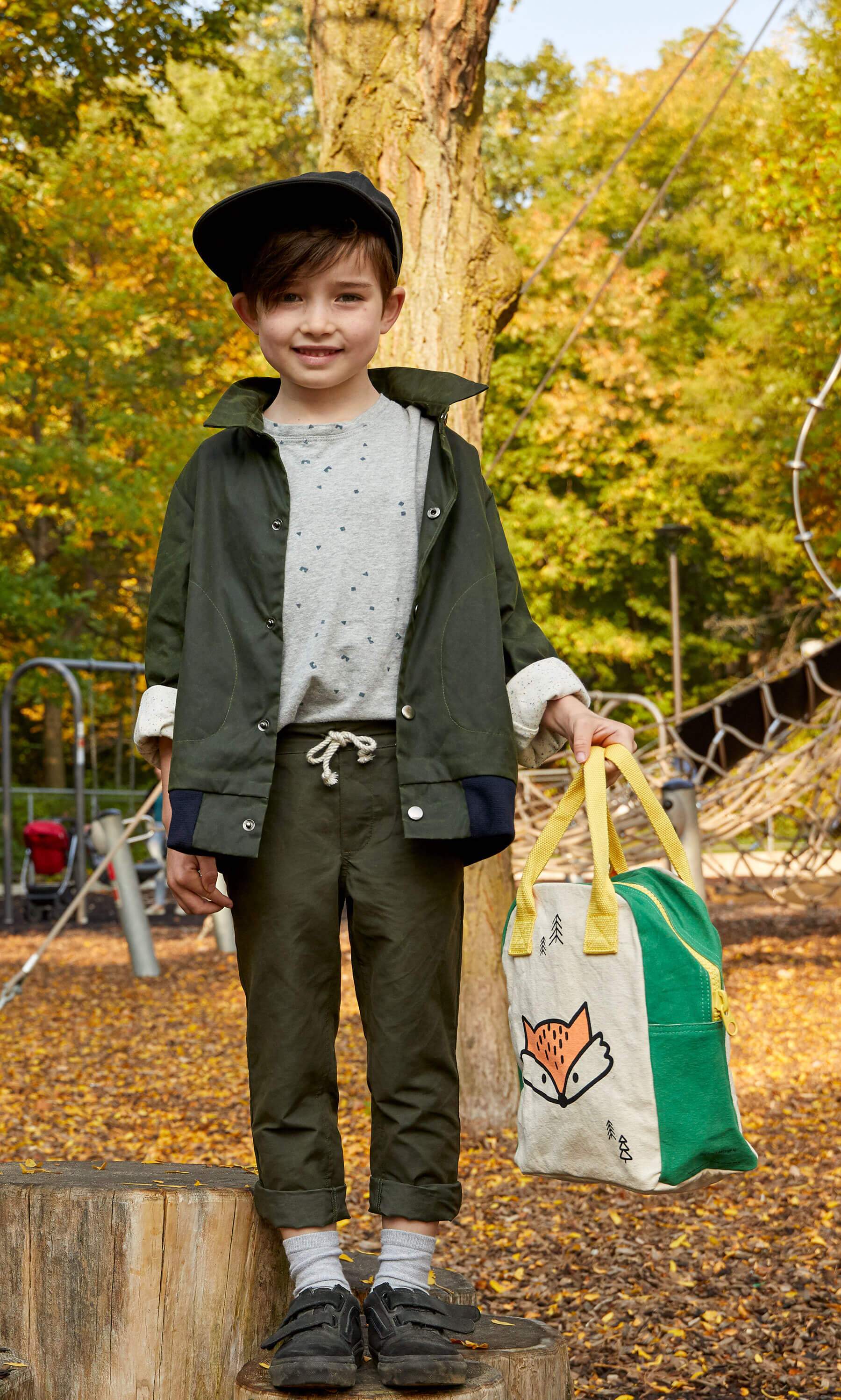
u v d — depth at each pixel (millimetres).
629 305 19094
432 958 2043
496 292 5406
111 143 16375
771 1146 5328
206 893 2115
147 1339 2234
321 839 2029
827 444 16641
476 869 5551
